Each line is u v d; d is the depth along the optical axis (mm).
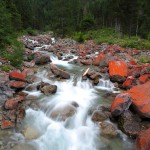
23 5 58312
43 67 14180
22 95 9461
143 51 20906
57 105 8656
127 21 38531
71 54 20016
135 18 38031
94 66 14945
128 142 6750
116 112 7457
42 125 7598
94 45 27031
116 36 37312
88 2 83125
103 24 57125
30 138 6910
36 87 10289
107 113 8078
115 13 37812
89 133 7273
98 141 6898
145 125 7203
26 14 58938
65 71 13062
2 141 6586
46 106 8609
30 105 8625
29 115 8039
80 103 9055
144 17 40406
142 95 8211
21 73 11047
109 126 7379
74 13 56375
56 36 45719
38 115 8125
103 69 13391
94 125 7613
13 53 14188
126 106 7543
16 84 9922
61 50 21922
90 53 19969
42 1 105625
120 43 26328
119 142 6789
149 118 7309
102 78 12023
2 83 9734
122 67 12188
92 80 11781
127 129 6977
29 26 60219
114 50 20062
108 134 7102
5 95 8961
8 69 11914
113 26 53906
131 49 22078
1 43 15695
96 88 11070
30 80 11211
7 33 18312
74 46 26219
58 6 46594
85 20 49500
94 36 39406
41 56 15328
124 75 11625
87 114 8250
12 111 7934
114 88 10938
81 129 7488
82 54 19422
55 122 7773
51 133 7273
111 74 11539
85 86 11164
